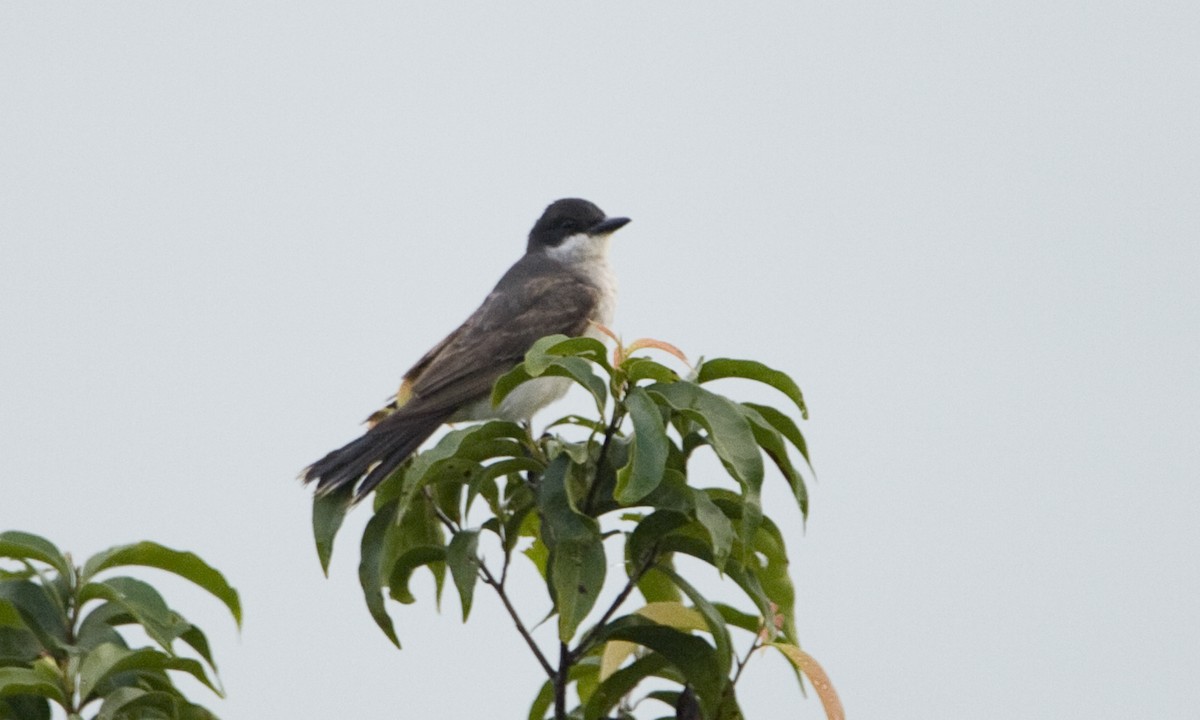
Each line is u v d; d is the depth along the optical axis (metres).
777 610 8.94
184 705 8.28
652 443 7.73
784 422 8.51
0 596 8.02
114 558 8.41
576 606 7.99
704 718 8.47
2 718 8.11
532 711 9.60
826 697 8.29
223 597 8.60
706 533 8.56
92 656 7.74
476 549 8.55
